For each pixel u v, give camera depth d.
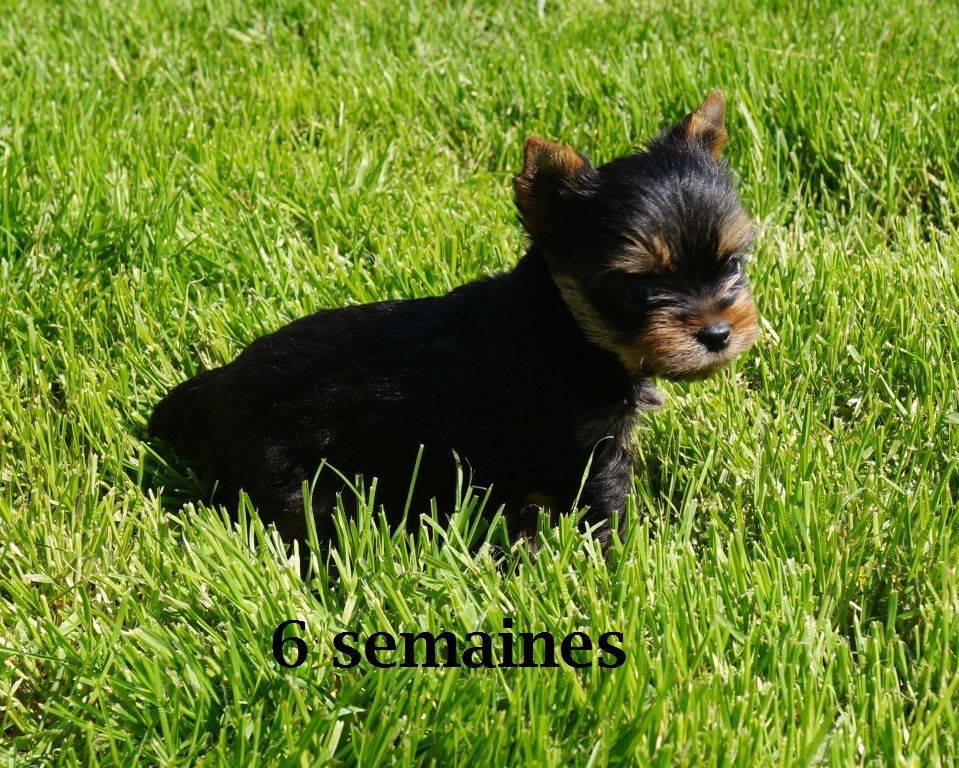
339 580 0.81
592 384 0.83
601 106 1.12
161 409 0.89
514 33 1.27
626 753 0.73
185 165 1.06
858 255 1.00
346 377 0.84
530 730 0.74
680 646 0.76
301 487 0.84
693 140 0.85
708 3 1.31
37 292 0.96
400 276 0.97
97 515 0.85
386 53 1.21
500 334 0.83
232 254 1.00
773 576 0.80
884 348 0.94
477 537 0.85
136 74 1.19
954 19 1.24
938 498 0.84
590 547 0.81
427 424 0.83
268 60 1.19
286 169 1.06
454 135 1.14
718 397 0.91
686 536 0.82
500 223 1.02
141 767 0.75
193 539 0.82
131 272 0.98
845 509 0.85
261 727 0.75
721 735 0.73
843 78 1.11
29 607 0.80
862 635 0.80
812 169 1.08
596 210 0.82
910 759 0.73
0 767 0.74
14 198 1.00
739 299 0.82
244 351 0.86
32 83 1.15
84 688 0.77
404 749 0.74
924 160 1.06
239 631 0.78
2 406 0.89
